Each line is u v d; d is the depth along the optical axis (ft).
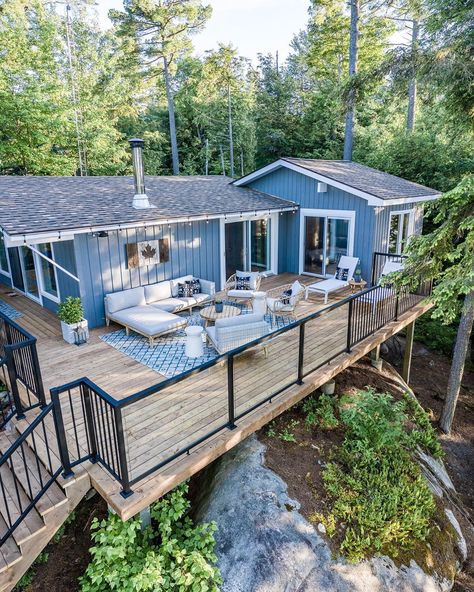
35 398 20.03
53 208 28.09
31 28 73.46
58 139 64.54
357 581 15.80
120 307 28.91
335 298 35.14
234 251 38.96
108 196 33.81
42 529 13.80
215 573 14.99
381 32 64.90
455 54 32.58
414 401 30.04
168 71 82.48
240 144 95.45
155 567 14.44
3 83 57.26
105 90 82.17
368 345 25.91
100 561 14.76
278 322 29.50
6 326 20.94
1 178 35.12
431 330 47.09
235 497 17.40
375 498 18.42
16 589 15.67
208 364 15.35
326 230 39.99
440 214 23.88
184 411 18.34
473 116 36.11
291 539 16.15
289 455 19.95
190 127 101.14
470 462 29.09
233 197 40.57
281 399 19.51
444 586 17.44
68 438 16.72
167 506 16.55
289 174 42.01
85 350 25.22
